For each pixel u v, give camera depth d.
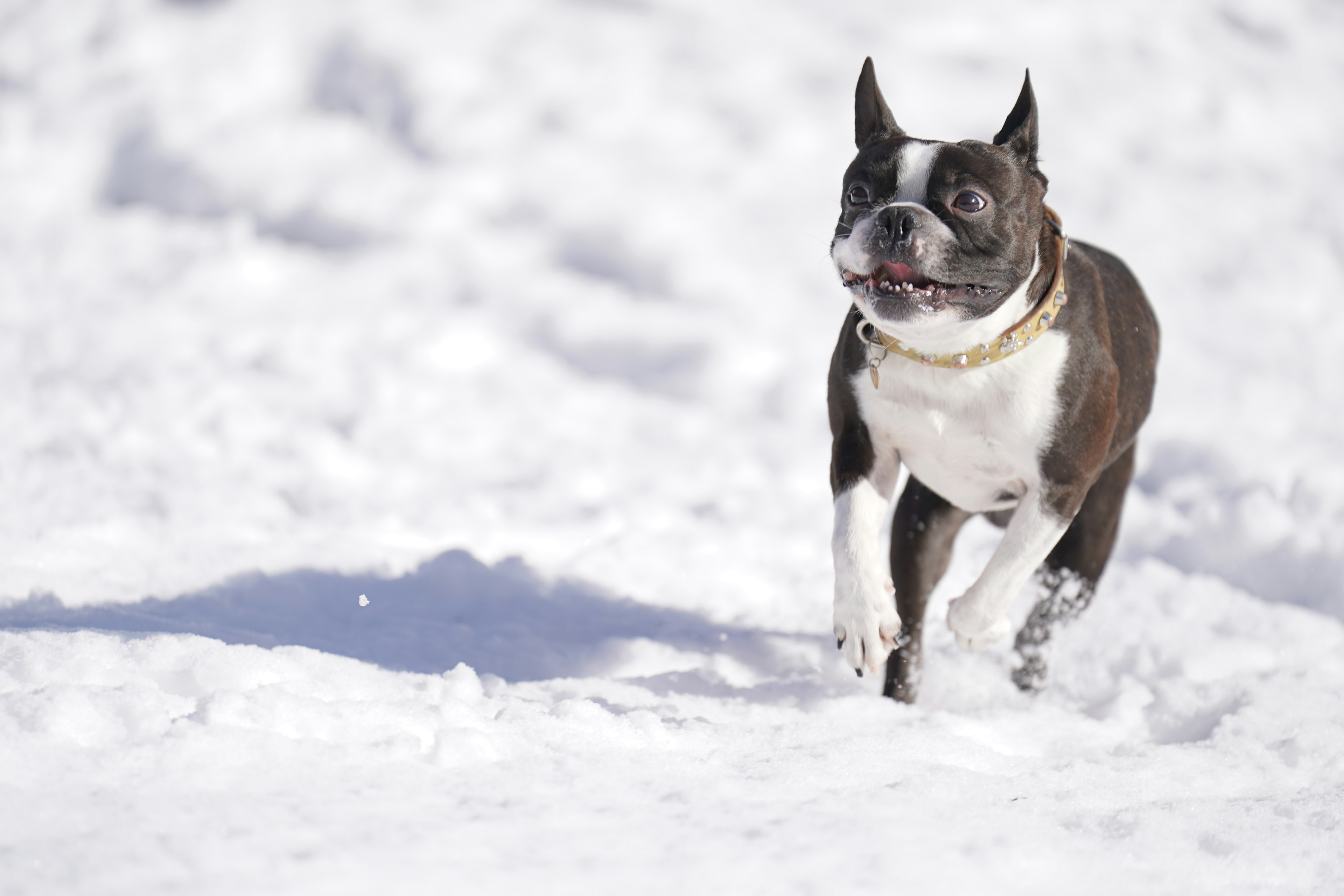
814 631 8.64
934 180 5.96
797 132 19.66
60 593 7.60
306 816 3.88
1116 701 6.88
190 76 20.92
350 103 20.33
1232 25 21.83
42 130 20.20
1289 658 7.76
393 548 9.77
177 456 11.86
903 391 6.35
